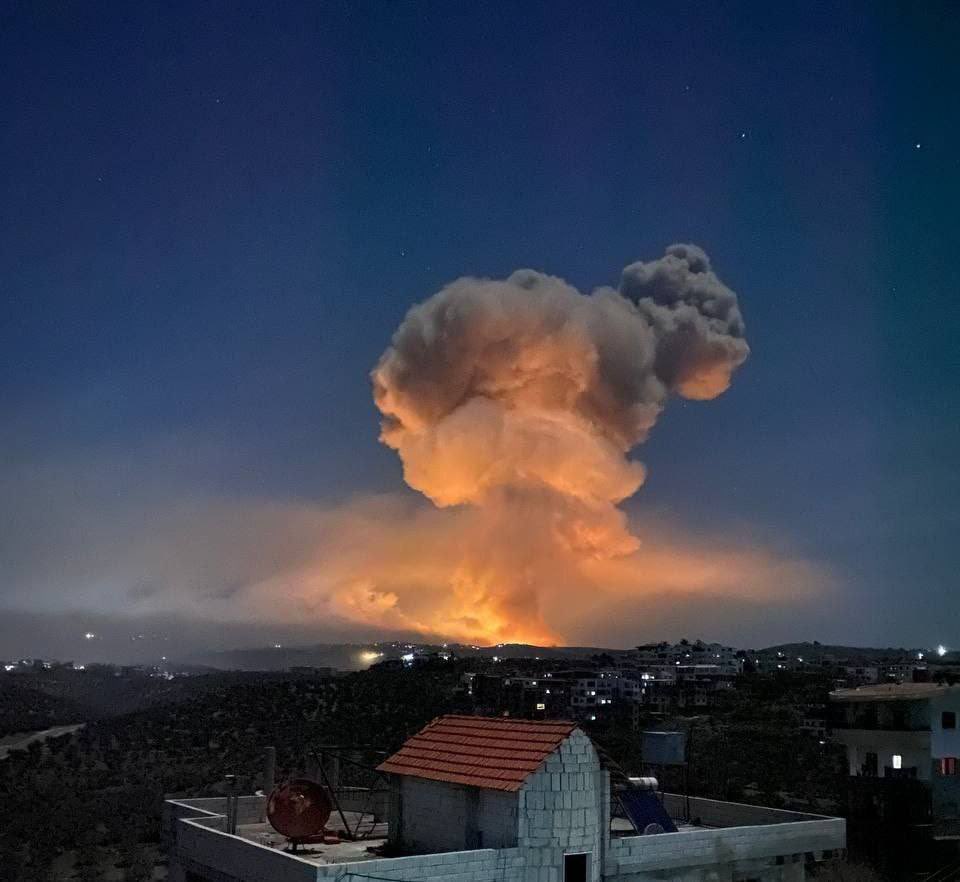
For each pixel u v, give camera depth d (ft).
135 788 237.86
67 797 227.61
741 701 364.79
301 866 81.82
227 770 252.62
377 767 103.35
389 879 82.23
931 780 166.30
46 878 169.89
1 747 314.14
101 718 413.18
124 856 182.29
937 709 170.09
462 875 84.43
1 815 208.44
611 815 98.27
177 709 342.03
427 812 97.66
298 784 100.27
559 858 88.74
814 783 201.05
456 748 99.04
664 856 96.22
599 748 93.66
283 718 322.55
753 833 102.68
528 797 88.33
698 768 213.87
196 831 98.84
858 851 156.04
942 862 152.35
